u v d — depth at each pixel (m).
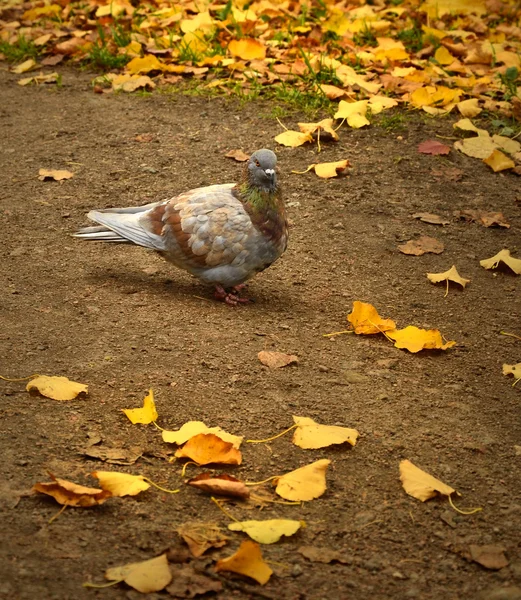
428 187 3.16
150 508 2.36
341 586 2.28
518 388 2.63
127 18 3.88
